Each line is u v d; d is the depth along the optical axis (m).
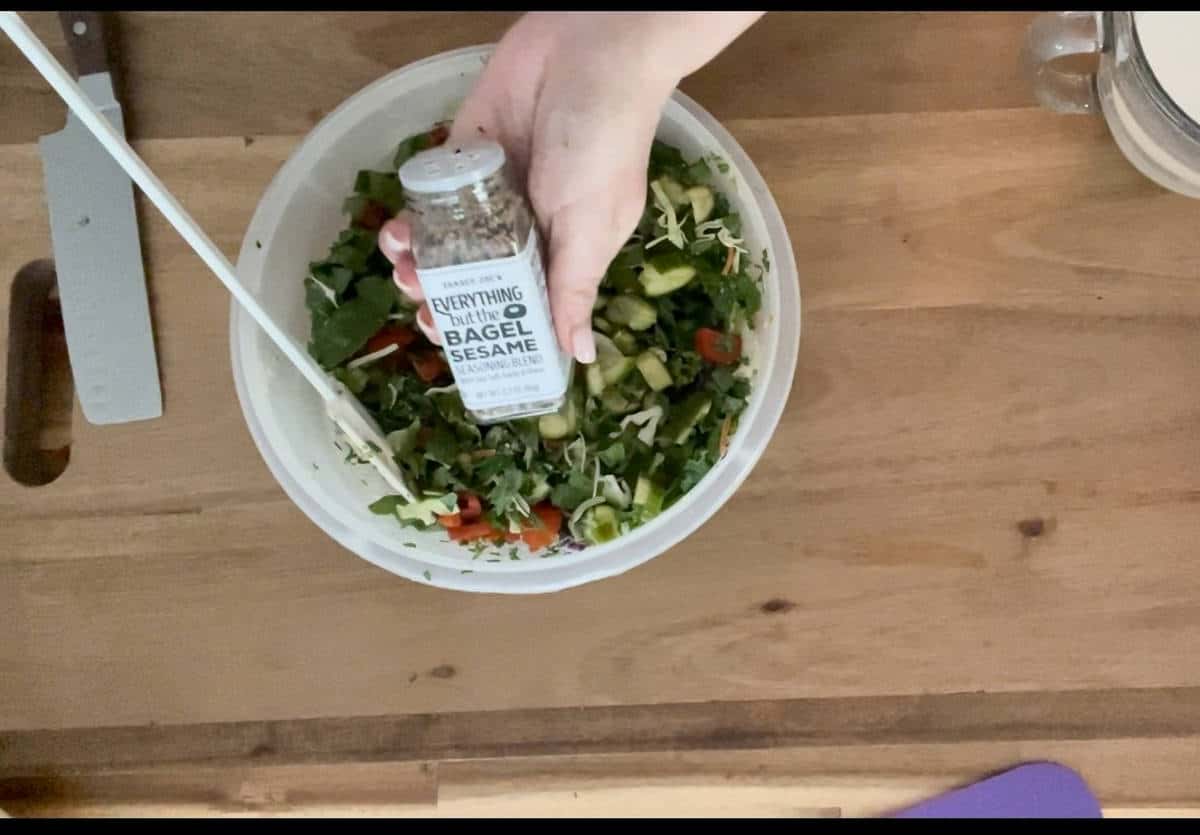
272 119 0.71
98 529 0.68
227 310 0.69
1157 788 0.64
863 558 0.66
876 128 0.70
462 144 0.51
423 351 0.70
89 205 0.70
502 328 0.55
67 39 0.70
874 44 0.71
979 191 0.69
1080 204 0.69
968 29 0.71
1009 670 0.65
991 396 0.67
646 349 0.68
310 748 0.66
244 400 0.65
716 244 0.67
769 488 0.67
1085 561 0.65
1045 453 0.66
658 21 0.50
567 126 0.53
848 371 0.68
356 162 0.71
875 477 0.67
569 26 0.52
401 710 0.66
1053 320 0.68
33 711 0.67
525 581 0.63
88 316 0.69
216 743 0.66
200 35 0.72
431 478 0.67
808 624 0.66
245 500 0.68
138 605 0.67
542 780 0.66
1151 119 0.63
